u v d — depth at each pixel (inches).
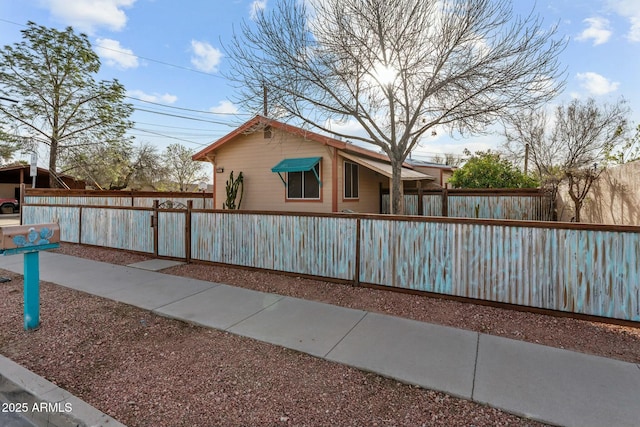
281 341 142.8
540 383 109.6
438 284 194.1
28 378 116.2
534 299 170.9
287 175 467.8
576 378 112.4
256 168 491.8
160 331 155.2
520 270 173.6
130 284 230.1
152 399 104.7
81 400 104.1
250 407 100.3
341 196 450.9
